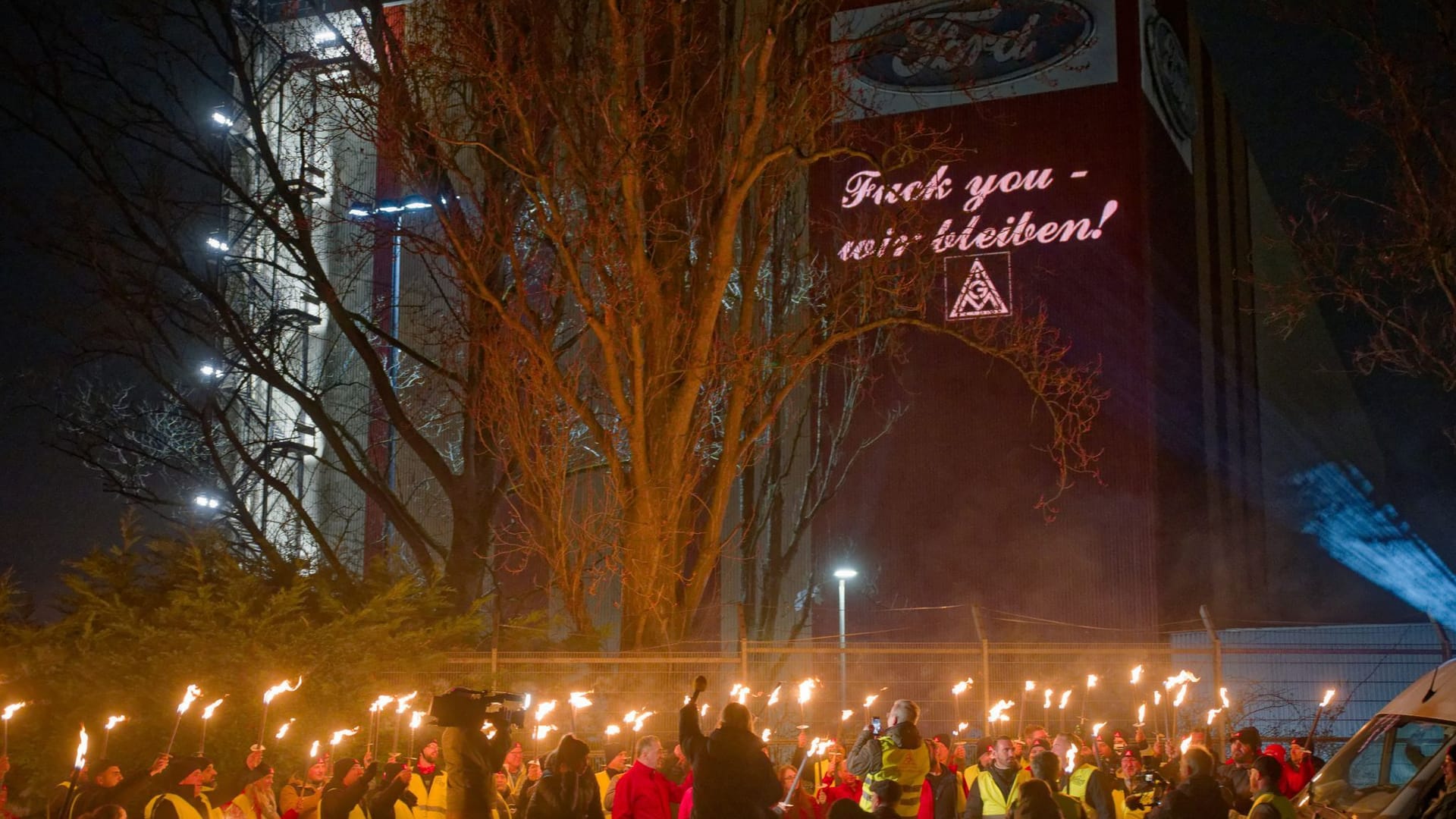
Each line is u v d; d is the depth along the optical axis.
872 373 40.94
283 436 37.62
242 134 30.36
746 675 18.77
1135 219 40.78
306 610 18.41
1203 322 47.03
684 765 14.52
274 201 31.56
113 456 29.39
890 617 39.59
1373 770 10.30
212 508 29.48
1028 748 16.20
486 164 23.28
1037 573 39.34
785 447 39.22
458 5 20.77
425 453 25.08
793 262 29.75
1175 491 41.38
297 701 15.10
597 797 10.57
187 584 17.36
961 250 41.62
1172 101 44.81
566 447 22.28
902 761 11.91
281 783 14.58
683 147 22.83
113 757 14.24
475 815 10.32
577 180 21.67
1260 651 20.50
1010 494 39.84
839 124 27.50
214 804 11.45
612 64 21.89
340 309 25.44
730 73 23.92
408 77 22.66
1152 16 43.53
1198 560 43.31
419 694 16.89
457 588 24.22
